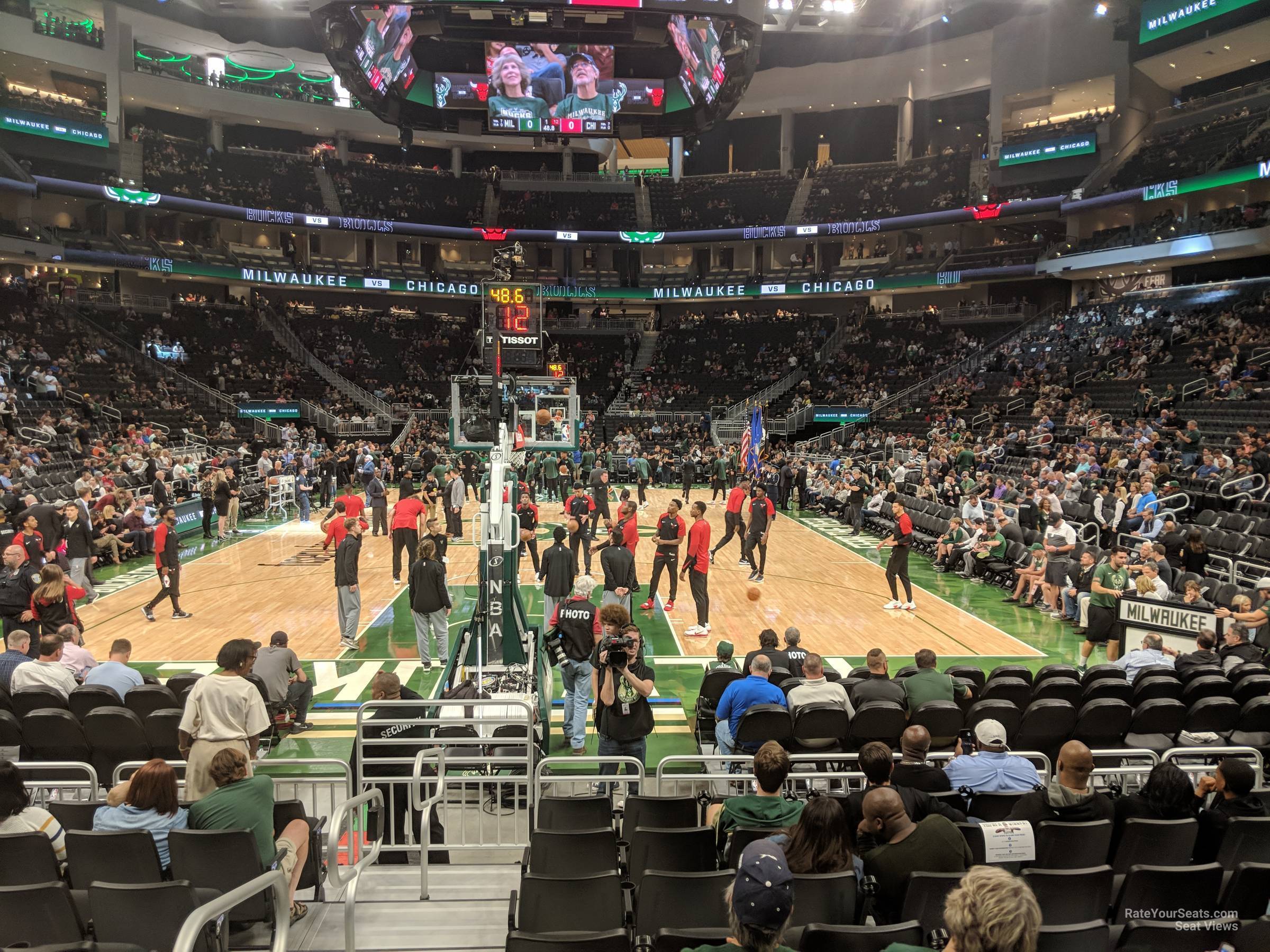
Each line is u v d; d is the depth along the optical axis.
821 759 6.20
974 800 5.15
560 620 8.41
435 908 4.90
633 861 4.52
